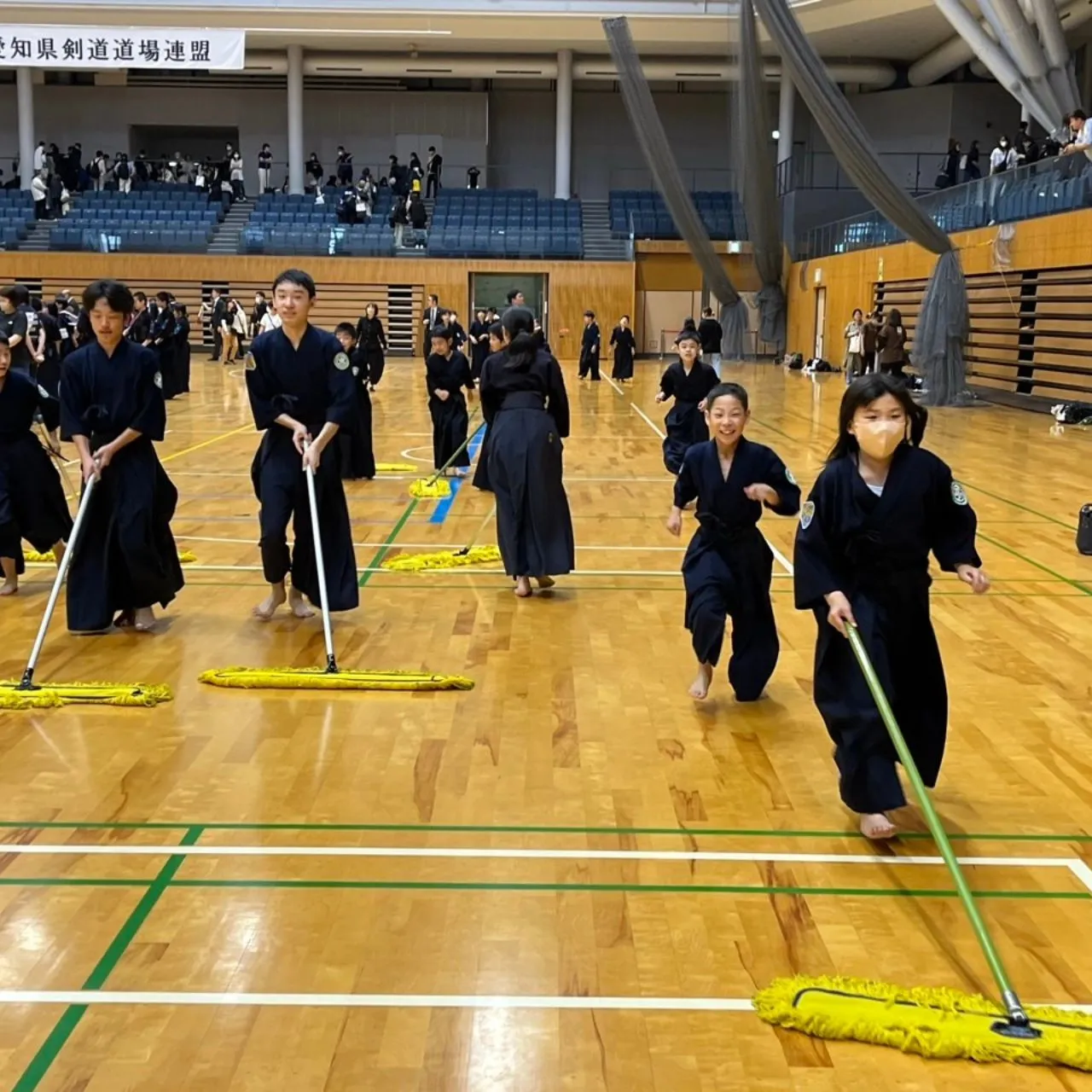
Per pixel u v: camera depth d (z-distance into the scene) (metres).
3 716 4.90
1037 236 19.80
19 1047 2.71
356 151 37.94
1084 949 3.19
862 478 3.68
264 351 5.88
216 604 6.72
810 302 31.91
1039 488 11.16
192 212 33.62
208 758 4.47
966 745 4.70
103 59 21.28
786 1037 2.78
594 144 38.22
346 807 4.05
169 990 2.93
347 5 30.62
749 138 28.33
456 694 5.25
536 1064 2.67
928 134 34.84
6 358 6.22
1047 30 23.44
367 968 3.04
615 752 4.59
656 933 3.24
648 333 34.97
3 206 33.41
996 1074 2.66
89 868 3.58
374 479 11.73
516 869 3.61
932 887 3.53
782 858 3.71
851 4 28.59
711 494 4.95
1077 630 6.33
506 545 6.83
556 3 30.50
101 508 5.84
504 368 6.88
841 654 3.79
